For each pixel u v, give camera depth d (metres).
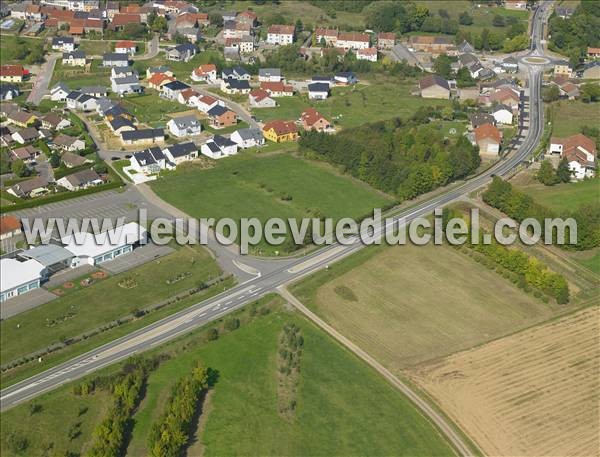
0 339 141.00
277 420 124.00
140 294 156.88
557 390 131.88
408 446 119.25
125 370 132.12
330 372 135.88
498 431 122.38
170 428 114.56
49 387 129.25
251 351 141.25
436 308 156.38
